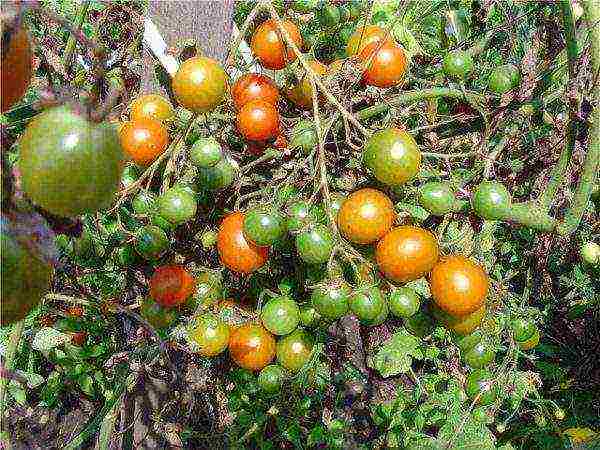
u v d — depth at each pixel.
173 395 0.47
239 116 0.32
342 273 0.30
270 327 0.33
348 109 0.32
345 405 0.57
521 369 0.58
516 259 0.49
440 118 0.39
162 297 0.32
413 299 0.29
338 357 0.55
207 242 0.35
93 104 0.14
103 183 0.14
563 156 0.33
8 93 0.16
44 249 0.14
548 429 0.55
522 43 0.39
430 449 0.47
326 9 0.39
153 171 0.31
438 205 0.29
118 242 0.36
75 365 0.47
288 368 0.35
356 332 0.55
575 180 0.40
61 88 0.15
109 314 0.42
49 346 0.41
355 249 0.30
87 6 0.34
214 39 0.34
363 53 0.32
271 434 0.56
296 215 0.29
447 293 0.28
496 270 0.43
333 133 0.31
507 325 0.38
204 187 0.32
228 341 0.35
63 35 0.40
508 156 0.40
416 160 0.28
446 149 0.38
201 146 0.30
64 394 0.52
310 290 0.34
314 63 0.33
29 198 0.14
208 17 0.33
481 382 0.41
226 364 0.46
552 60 0.37
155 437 0.48
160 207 0.31
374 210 0.28
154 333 0.28
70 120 0.14
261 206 0.30
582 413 0.58
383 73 0.32
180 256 0.36
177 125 0.32
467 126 0.38
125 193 0.31
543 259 0.47
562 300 0.54
